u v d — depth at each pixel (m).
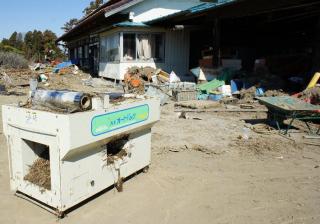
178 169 5.05
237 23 16.45
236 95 11.95
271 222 3.59
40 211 3.73
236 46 19.11
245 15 11.91
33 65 30.31
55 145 3.39
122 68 16.25
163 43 17.06
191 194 4.23
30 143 3.87
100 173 3.92
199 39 17.89
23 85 15.74
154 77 14.16
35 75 19.86
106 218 3.63
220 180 4.68
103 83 17.27
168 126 7.76
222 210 3.84
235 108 10.05
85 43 25.80
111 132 3.83
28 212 3.71
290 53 16.70
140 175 4.79
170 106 10.43
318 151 6.00
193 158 5.57
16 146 3.84
